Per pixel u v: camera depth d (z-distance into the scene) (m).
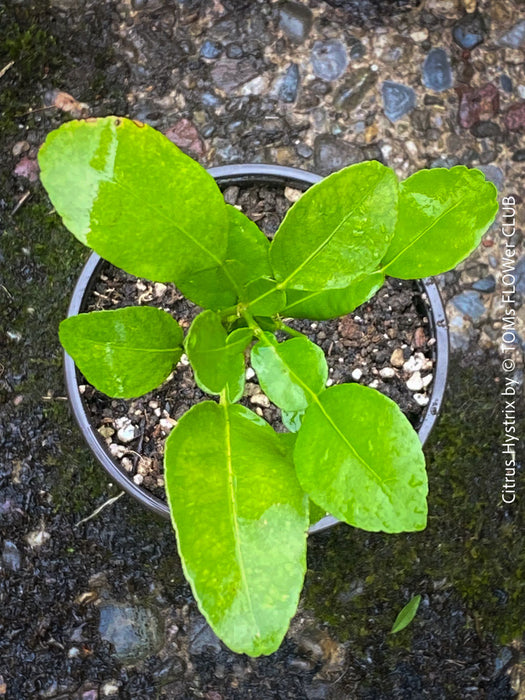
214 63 0.31
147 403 0.27
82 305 0.25
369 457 0.18
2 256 0.30
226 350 0.19
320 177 0.25
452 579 0.30
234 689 0.30
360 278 0.18
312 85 0.31
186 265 0.18
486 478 0.30
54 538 0.30
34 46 0.30
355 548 0.30
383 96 0.31
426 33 0.31
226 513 0.17
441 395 0.26
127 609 0.30
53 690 0.30
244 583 0.17
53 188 0.16
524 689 0.30
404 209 0.19
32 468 0.30
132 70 0.31
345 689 0.30
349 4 0.31
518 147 0.31
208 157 0.30
